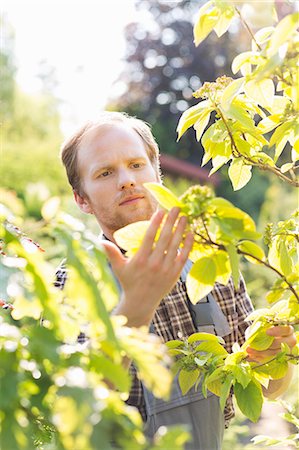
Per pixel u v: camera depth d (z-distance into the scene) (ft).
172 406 6.97
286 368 6.17
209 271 4.90
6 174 36.94
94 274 4.15
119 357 3.91
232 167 6.55
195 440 7.04
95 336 4.06
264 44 5.77
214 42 66.64
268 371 6.17
